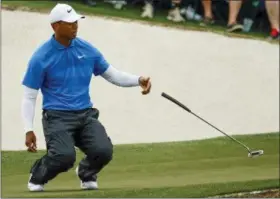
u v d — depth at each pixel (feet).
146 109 154.20
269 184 95.66
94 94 152.25
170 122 154.61
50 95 82.07
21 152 124.06
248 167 113.80
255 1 182.91
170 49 164.14
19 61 152.35
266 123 162.50
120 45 161.99
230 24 174.40
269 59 169.48
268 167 113.91
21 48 153.89
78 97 82.33
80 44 82.64
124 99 153.38
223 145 132.98
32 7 157.89
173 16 172.14
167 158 120.67
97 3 175.32
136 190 88.58
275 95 166.71
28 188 87.51
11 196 82.58
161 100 156.35
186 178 101.55
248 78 166.50
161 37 164.66
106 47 161.17
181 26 167.84
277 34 174.29
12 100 146.92
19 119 143.95
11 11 155.74
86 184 87.92
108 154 83.97
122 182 96.78
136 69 161.07
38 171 84.07
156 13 176.04
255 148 132.77
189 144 132.46
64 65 81.41
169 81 160.66
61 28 80.38
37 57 80.89
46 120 82.33
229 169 111.04
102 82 152.87
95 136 83.30
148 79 85.20
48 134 81.87
